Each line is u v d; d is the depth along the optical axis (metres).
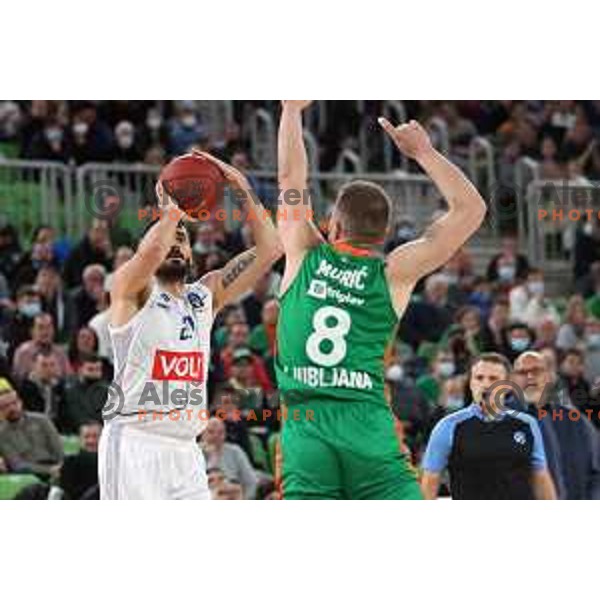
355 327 12.02
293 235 12.38
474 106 36.03
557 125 35.97
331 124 34.56
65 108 31.08
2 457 20.34
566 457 18.22
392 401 24.34
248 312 27.36
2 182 29.41
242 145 34.06
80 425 22.27
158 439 13.27
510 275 31.05
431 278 29.36
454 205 12.09
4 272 27.36
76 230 29.44
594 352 29.12
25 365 22.97
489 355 15.32
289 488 12.06
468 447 15.09
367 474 11.95
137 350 13.05
